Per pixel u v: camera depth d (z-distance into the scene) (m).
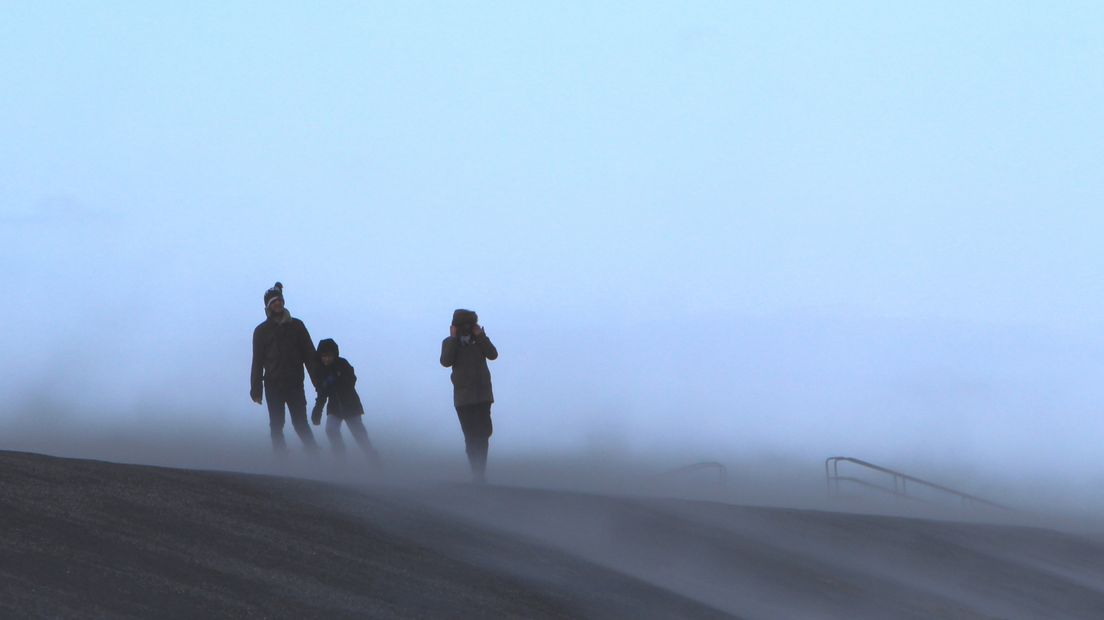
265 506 40.19
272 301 63.84
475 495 51.47
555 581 39.34
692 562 47.62
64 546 30.44
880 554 57.72
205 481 41.94
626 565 44.81
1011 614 51.97
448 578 36.44
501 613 33.88
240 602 29.36
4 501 32.94
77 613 26.02
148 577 29.58
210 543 34.16
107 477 38.69
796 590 46.78
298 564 34.12
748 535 54.88
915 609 48.06
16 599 25.94
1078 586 61.66
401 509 45.09
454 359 62.62
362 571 34.88
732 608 41.75
